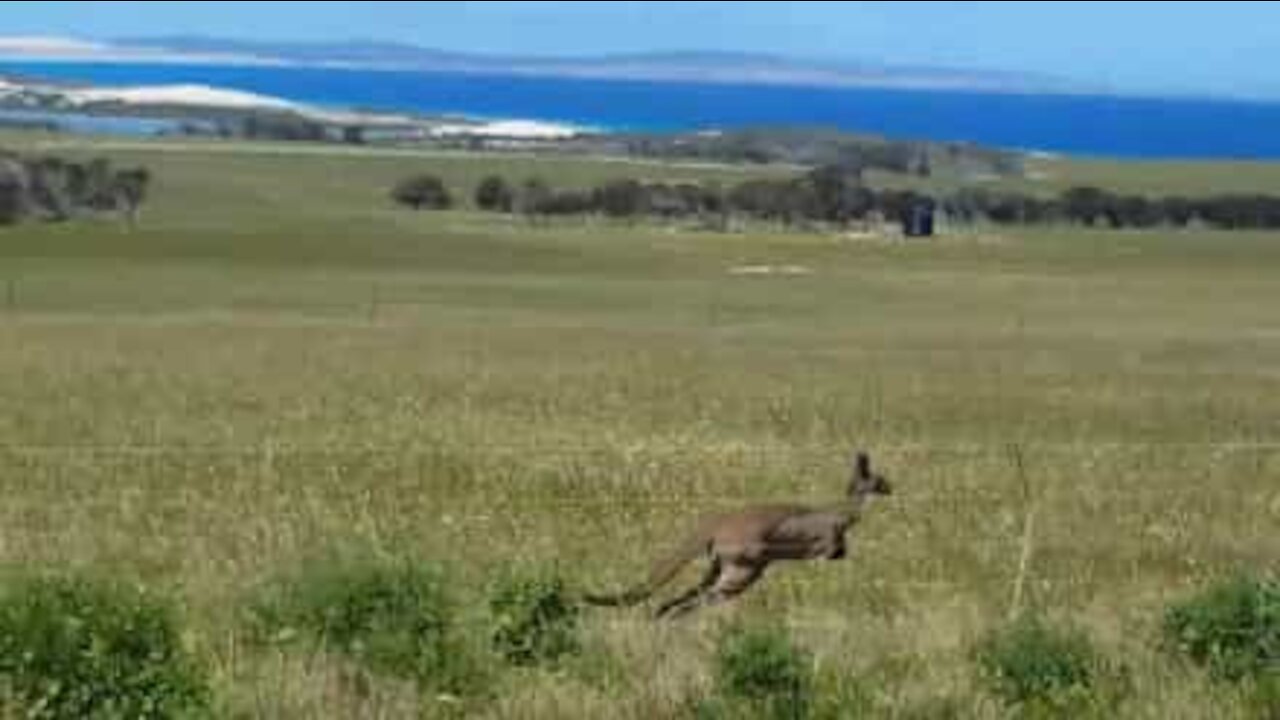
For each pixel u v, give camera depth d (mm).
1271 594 30469
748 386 94375
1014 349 129750
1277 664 29234
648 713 26984
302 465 57719
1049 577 41781
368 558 31266
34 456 58281
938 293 198750
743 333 143375
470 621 29547
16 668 25578
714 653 29422
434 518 48656
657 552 44125
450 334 133875
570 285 199000
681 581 39500
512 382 94000
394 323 146500
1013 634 29719
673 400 86000
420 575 30109
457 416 77250
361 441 65938
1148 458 63219
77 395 83375
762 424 76625
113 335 125375
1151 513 51812
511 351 118125
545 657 29812
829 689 27766
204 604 33469
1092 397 90625
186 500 50281
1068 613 35250
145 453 58844
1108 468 60688
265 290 183875
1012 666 28828
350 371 99375
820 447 66688
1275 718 27281
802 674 27781
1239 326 162125
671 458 61281
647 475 57344
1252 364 117875
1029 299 193500
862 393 91000
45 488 52281
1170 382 101438
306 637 29188
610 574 40438
